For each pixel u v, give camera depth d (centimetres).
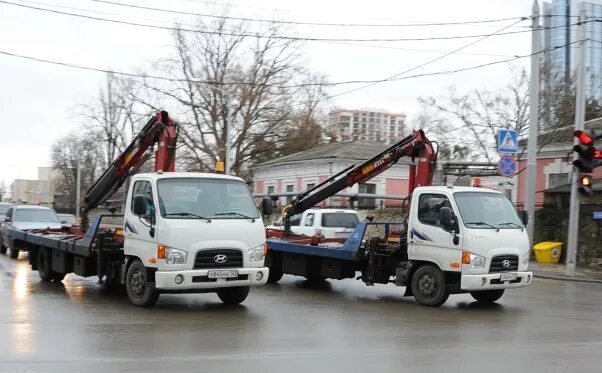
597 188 2533
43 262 1612
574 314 1263
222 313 1159
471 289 1257
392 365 773
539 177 3198
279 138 4984
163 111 1431
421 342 931
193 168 4709
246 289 1250
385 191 3756
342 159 3753
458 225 1277
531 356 843
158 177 1185
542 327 1093
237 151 4762
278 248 1672
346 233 1973
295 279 1836
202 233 1134
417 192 1364
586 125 3095
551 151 3130
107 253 1336
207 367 739
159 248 1125
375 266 1444
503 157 2203
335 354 832
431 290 1314
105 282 1422
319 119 5441
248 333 968
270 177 4544
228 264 1152
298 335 965
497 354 853
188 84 4759
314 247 1564
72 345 844
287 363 771
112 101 6656
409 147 1512
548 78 3338
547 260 2491
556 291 1706
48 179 10831
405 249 1409
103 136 6875
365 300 1407
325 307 1280
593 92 3538
